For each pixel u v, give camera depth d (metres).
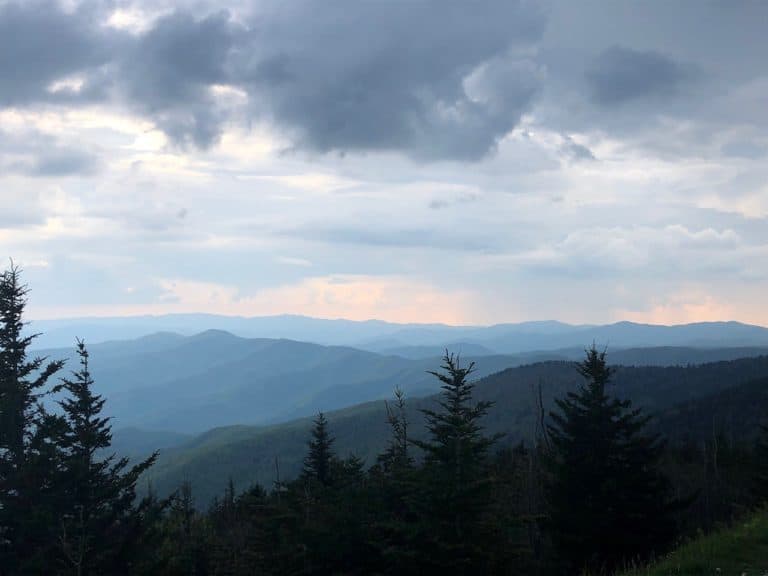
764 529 13.69
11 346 29.50
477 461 19.23
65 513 25.52
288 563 21.05
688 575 11.34
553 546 27.39
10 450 27.50
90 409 28.12
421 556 18.14
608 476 26.58
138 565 27.09
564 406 28.58
